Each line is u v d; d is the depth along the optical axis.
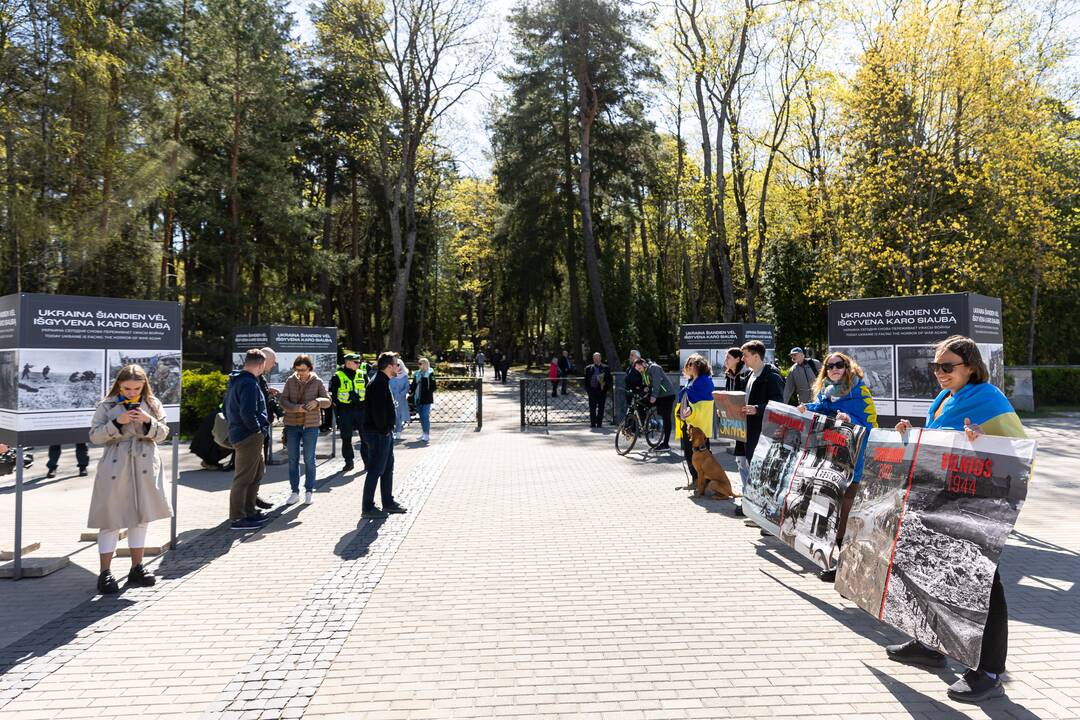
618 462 11.43
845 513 5.27
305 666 3.85
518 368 59.25
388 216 37.25
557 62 29.20
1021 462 3.49
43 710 3.38
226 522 7.41
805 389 9.98
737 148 27.38
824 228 22.42
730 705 3.35
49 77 18.62
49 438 5.75
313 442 8.57
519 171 31.28
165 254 26.62
